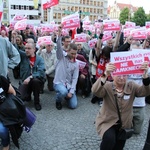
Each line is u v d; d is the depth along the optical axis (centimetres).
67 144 401
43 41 677
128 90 305
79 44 695
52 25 1088
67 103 600
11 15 6278
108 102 309
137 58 289
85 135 434
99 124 315
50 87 705
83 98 650
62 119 503
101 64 567
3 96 349
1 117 343
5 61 387
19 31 944
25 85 560
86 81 642
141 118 427
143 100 426
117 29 702
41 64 571
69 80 575
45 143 403
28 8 6375
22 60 569
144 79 296
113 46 592
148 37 652
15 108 343
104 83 297
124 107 305
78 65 581
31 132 440
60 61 569
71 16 695
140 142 411
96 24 1302
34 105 582
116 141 326
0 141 392
